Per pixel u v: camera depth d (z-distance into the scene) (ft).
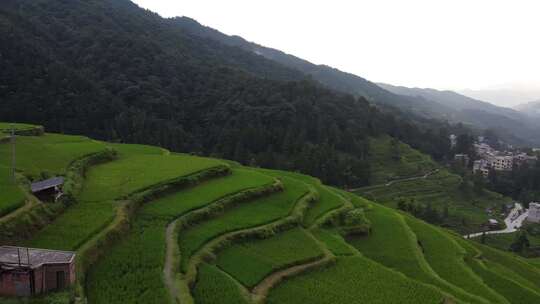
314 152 373.81
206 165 180.86
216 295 91.71
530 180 498.28
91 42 450.30
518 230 355.56
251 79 493.36
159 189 142.82
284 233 139.54
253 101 440.45
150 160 189.67
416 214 307.78
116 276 87.35
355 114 510.17
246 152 361.71
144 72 433.89
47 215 105.19
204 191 153.48
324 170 363.56
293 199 170.91
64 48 432.66
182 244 111.65
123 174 157.48
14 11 440.04
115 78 410.93
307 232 143.95
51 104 326.44
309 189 189.88
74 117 335.26
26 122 307.78
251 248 123.13
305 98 467.93
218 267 108.58
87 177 150.82
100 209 116.37
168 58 478.18
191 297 85.87
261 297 97.55
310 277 113.39
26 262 75.61
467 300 118.83
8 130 199.11
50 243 91.76
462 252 170.30
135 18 631.97
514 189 492.13
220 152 368.48
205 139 400.47
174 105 417.08
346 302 100.42
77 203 120.67
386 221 188.75
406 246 160.56
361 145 448.24
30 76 331.77
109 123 352.28
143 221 119.03
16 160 149.69
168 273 93.09
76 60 422.41
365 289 107.86
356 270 119.96
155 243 104.68
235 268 109.40
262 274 107.96
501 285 150.00
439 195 405.18
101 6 598.34
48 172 139.44
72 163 158.61
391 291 107.55
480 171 495.00
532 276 189.67
